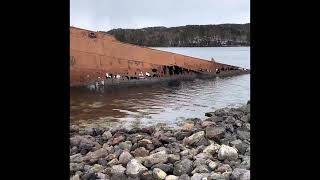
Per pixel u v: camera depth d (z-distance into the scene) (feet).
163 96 43.47
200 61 58.85
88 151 24.25
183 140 25.23
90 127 29.86
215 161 21.43
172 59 53.36
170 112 35.70
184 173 19.74
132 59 48.80
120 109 36.17
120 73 47.32
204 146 23.65
